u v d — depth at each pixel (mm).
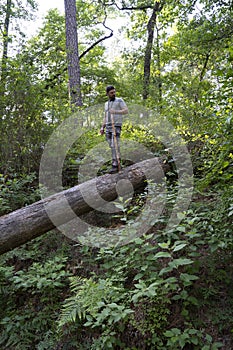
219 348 2742
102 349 3031
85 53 15219
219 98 2969
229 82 2781
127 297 3203
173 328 2828
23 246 4723
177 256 3539
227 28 7035
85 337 3318
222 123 3002
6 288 4059
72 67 9820
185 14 8227
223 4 7191
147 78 11945
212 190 4500
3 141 6207
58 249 4613
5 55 6785
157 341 2889
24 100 6285
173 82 7137
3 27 9297
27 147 6418
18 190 5852
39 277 3752
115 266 3727
